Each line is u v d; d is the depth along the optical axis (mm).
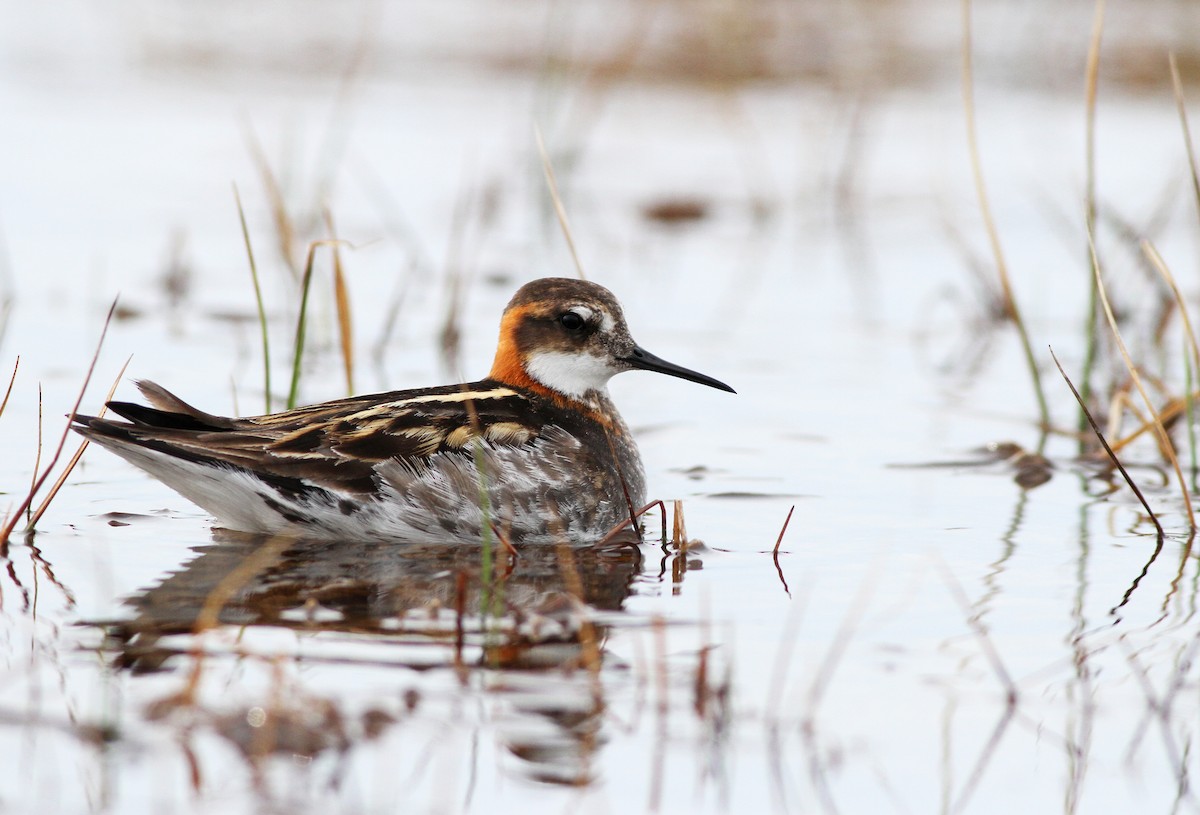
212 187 22031
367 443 10664
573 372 12102
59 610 9031
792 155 25172
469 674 8242
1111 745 7691
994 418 14336
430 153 24125
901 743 7680
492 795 7105
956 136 25406
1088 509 11734
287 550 10453
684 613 9305
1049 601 9586
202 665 8125
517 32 31672
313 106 26688
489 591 9633
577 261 12734
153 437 10203
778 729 7770
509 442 11008
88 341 15609
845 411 14516
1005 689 8266
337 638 8688
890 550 10664
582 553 10648
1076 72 28125
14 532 10547
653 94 28406
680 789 7215
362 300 17750
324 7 33656
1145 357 15938
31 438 12680
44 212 20531
